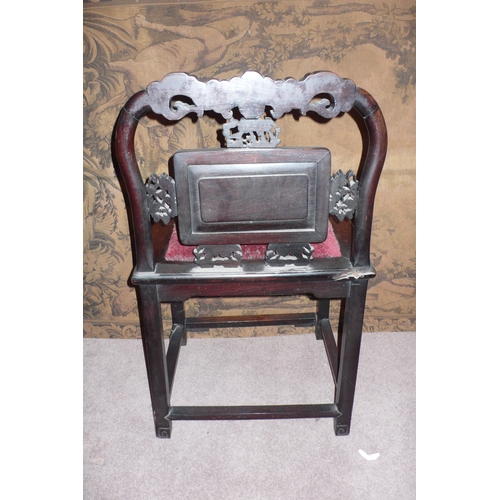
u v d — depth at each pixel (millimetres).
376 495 940
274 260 872
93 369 1346
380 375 1293
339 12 1113
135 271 882
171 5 1104
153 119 1211
